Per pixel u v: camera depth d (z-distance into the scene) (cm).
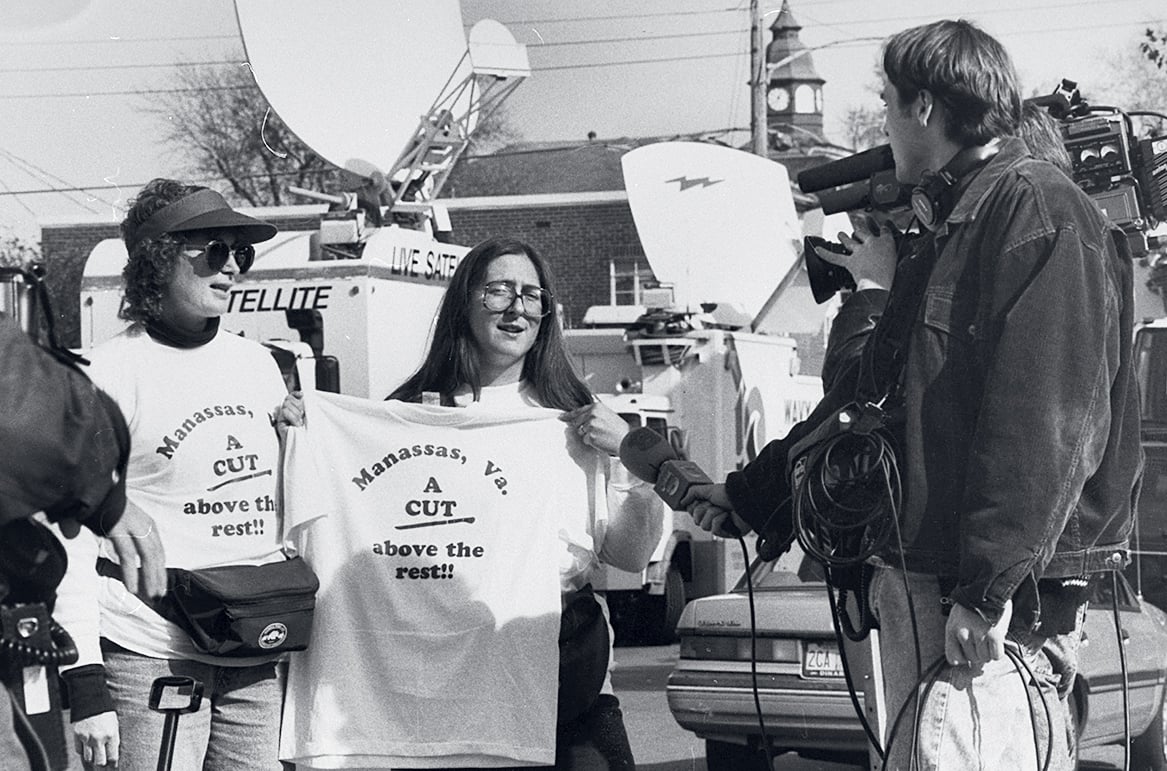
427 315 1101
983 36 338
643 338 1392
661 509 421
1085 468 309
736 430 1409
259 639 397
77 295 2348
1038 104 462
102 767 378
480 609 412
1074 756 367
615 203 2681
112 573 400
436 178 1280
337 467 420
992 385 311
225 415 413
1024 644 335
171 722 396
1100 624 646
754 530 394
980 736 331
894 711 344
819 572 732
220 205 414
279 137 3253
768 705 678
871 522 329
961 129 334
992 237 321
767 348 1480
